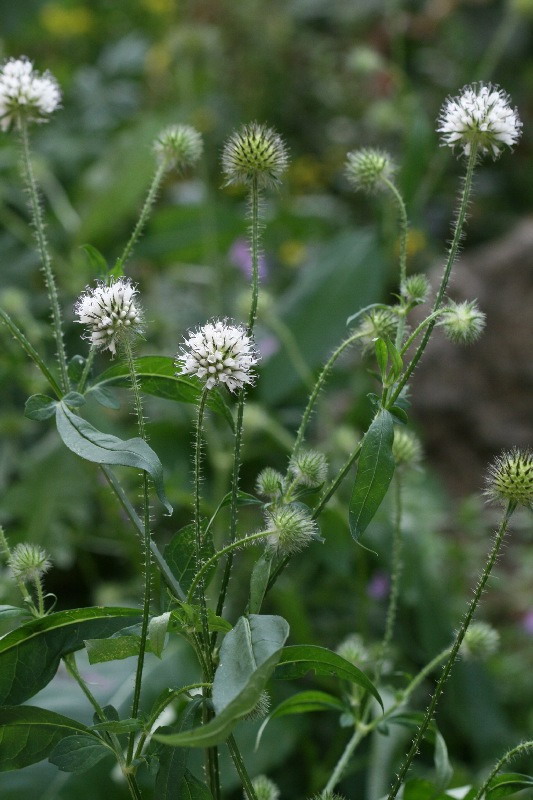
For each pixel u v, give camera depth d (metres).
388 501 5.22
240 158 2.30
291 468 2.31
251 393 5.99
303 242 7.95
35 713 2.21
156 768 2.13
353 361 6.01
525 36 9.70
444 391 7.33
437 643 5.09
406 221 2.48
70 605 5.70
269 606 5.15
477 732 4.98
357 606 5.48
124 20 9.38
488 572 2.13
